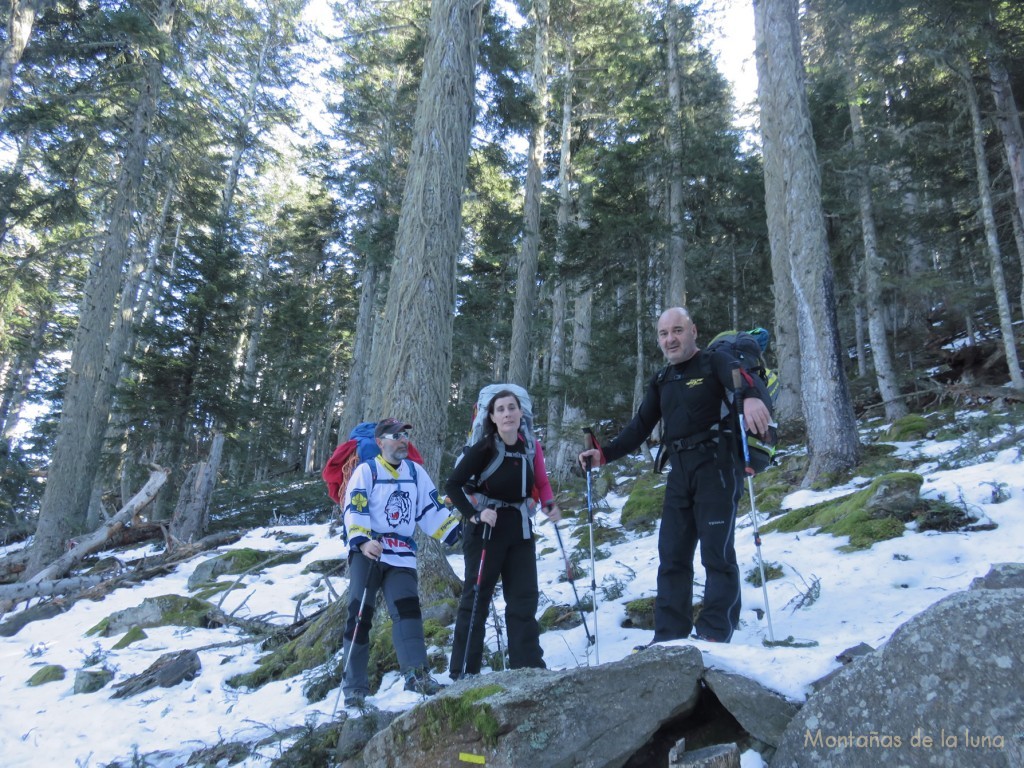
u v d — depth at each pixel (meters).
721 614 3.25
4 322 18.08
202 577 9.84
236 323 20.67
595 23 20.02
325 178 24.30
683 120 15.94
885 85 13.27
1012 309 16.36
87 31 15.18
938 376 12.91
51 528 12.67
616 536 8.41
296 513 18.91
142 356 18.91
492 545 3.75
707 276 18.64
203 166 25.53
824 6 12.59
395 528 3.95
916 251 16.59
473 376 30.23
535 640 3.68
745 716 2.27
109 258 14.87
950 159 14.70
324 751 3.13
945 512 5.06
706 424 3.52
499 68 16.08
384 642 4.68
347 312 34.97
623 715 2.34
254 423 24.09
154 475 13.23
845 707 2.04
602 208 15.52
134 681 5.16
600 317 23.22
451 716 2.48
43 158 16.58
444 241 6.66
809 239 8.73
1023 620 1.86
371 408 14.41
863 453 8.35
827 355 8.44
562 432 14.93
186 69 21.30
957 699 1.82
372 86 23.94
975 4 11.02
